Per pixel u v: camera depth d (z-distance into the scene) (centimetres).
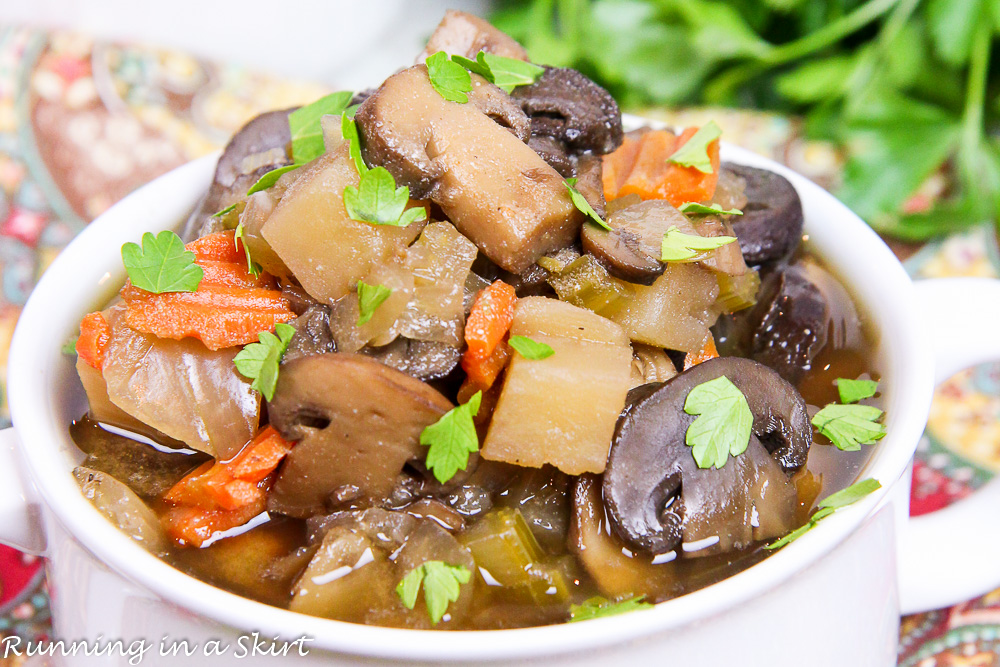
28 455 27
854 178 42
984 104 46
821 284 30
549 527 27
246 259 28
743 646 26
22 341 28
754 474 27
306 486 27
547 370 26
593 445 26
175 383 27
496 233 27
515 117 28
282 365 26
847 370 29
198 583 25
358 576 26
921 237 41
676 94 48
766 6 49
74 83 43
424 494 27
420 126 27
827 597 26
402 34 56
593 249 27
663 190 30
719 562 27
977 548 29
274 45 54
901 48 45
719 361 27
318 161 27
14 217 40
